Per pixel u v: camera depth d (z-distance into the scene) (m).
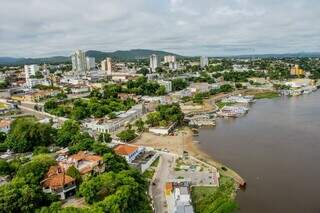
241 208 142.00
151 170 179.75
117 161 163.25
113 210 117.75
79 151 181.88
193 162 193.62
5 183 147.50
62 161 165.88
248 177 173.88
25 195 121.44
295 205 143.88
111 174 139.00
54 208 117.94
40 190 129.62
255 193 155.38
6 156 194.25
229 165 192.12
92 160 165.50
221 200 144.38
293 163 192.50
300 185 162.62
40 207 123.75
